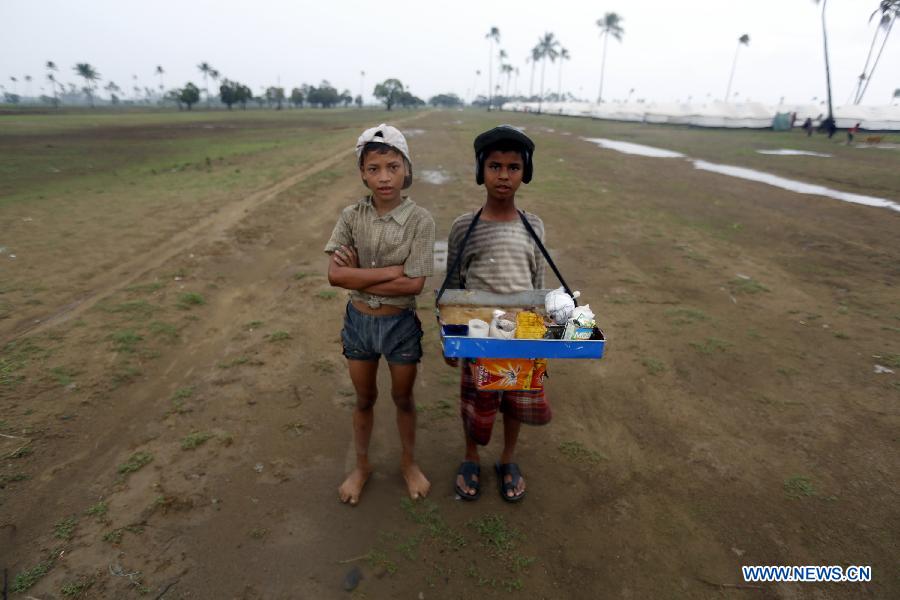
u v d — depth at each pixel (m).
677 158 17.75
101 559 2.20
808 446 3.07
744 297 5.40
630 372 3.91
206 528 2.39
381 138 1.99
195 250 6.61
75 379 3.58
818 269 6.32
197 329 4.50
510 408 2.42
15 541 2.28
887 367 3.96
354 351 2.33
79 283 5.42
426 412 3.35
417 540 2.37
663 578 2.20
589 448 3.05
